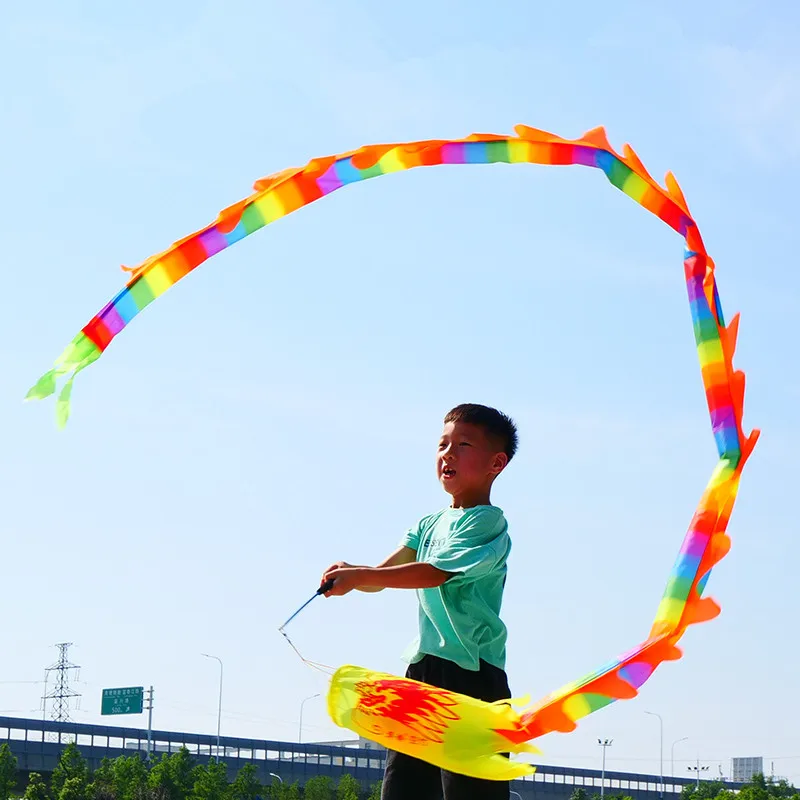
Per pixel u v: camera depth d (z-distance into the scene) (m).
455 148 3.40
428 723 2.90
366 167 3.39
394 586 3.25
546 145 3.38
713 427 3.23
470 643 3.48
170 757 51.41
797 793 75.94
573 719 2.83
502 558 3.60
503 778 2.87
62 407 3.36
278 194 3.40
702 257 3.36
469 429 3.73
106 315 3.40
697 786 79.50
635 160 3.40
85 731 59.50
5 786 49.06
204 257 3.43
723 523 3.10
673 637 2.91
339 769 66.94
